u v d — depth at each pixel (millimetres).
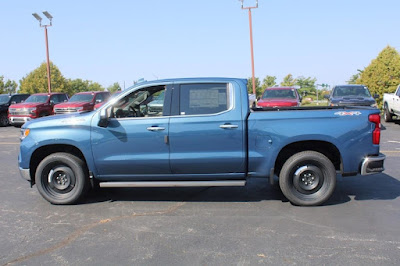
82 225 4664
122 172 5395
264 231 4371
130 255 3779
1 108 19859
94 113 5395
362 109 5293
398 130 14461
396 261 3562
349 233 4273
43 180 5512
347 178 6914
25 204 5602
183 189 6324
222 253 3789
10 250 3945
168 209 5258
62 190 5523
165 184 5301
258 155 5203
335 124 5141
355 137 5160
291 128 5133
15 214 5129
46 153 5695
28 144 5438
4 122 20141
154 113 5434
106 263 3611
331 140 5125
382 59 24625
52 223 4754
